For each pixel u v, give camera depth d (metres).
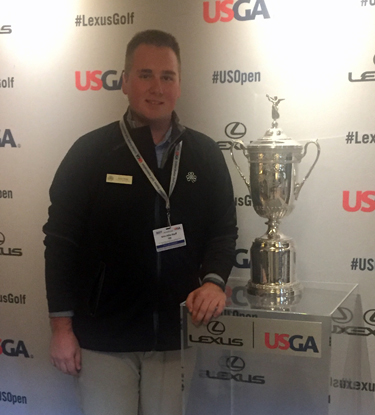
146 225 1.75
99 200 1.77
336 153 1.72
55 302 1.76
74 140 1.92
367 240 1.73
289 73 1.73
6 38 1.95
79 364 1.79
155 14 1.81
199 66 1.79
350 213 1.74
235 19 1.75
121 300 1.77
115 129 1.83
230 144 1.80
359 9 1.66
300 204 1.77
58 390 2.06
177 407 1.80
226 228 1.74
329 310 1.42
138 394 1.85
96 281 1.77
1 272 2.05
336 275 1.77
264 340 1.44
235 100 1.78
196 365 1.54
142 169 1.76
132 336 1.77
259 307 1.47
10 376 2.09
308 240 1.78
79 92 1.90
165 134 1.80
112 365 1.79
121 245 1.76
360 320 1.76
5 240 2.03
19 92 1.96
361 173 1.71
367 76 1.67
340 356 1.52
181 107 1.81
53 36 1.91
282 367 1.48
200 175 1.77
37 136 1.96
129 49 1.83
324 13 1.68
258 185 1.56
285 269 1.58
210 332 1.50
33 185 1.98
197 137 1.81
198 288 1.61
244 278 1.85
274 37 1.73
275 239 1.59
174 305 1.76
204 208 1.76
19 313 2.06
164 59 1.80
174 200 1.75
